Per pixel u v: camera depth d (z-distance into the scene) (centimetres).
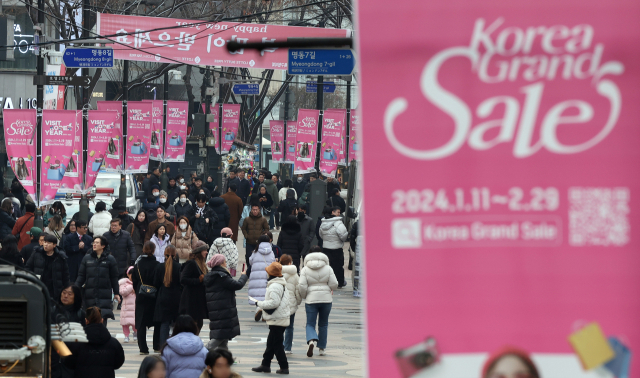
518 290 861
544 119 872
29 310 1828
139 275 3572
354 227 6262
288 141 9994
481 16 877
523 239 865
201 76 16125
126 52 7875
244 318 4750
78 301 2839
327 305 3706
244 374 3250
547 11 875
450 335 859
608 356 855
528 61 873
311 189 7906
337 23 10112
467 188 869
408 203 869
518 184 869
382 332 862
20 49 10775
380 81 877
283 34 7862
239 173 8331
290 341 3766
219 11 9869
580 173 866
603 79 870
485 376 856
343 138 9438
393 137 873
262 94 14812
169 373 2402
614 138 867
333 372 3312
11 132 6147
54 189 6191
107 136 6769
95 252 3850
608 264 861
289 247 5522
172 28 7706
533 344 859
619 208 862
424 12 877
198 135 11719
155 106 8981
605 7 873
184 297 3447
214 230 6144
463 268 865
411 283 864
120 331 4309
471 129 872
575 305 860
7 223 5609
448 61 876
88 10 7688
